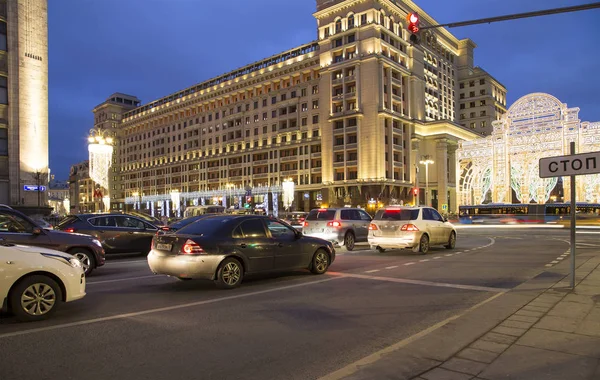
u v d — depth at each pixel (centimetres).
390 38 7225
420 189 7562
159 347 512
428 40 8481
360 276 1042
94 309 707
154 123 11112
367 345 523
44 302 637
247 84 8656
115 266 1273
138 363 458
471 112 9638
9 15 3412
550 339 504
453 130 7750
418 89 7788
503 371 409
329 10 7319
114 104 12494
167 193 10462
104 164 2967
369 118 6738
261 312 685
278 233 1009
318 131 7494
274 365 455
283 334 567
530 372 405
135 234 1467
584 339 501
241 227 939
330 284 934
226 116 9094
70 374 427
